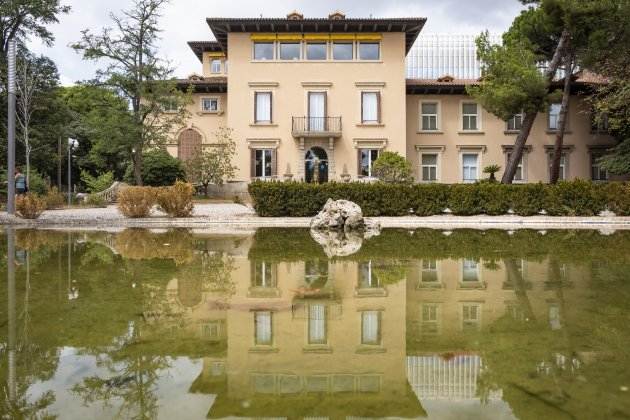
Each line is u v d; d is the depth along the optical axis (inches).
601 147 1061.1
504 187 634.2
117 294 161.8
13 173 573.0
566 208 623.5
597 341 108.7
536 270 213.6
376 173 895.7
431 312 136.7
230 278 193.2
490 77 799.1
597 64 801.6
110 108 854.5
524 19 999.6
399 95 1015.6
